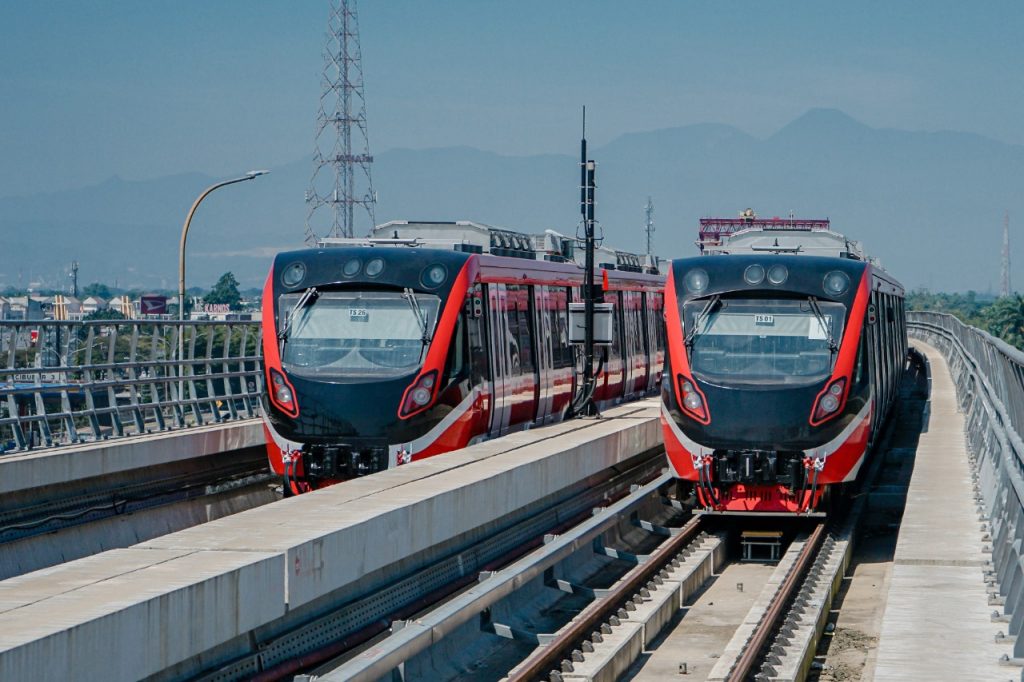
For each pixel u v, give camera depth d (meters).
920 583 14.58
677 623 18.08
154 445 22.44
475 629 15.37
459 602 14.45
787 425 21.92
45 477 19.53
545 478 21.55
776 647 14.91
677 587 18.77
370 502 16.23
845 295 22.69
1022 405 15.02
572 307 31.62
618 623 16.64
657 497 26.05
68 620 9.89
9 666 9.04
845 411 22.14
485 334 25.44
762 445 22.03
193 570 11.84
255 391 29.20
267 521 14.71
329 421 22.94
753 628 15.95
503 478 19.48
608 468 27.30
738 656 14.65
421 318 23.58
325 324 23.64
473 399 24.31
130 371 23.52
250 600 12.21
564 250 35.56
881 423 30.14
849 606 18.86
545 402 29.89
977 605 13.53
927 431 29.73
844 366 22.22
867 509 26.88
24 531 18.95
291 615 13.44
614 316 37.16
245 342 28.45
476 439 24.86
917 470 23.19
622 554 21.27
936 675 10.97
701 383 22.36
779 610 16.44
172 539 13.50
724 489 22.55
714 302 22.92
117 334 23.14
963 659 11.48
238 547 13.04
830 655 16.19
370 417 22.86
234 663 12.08
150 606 10.66
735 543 23.91
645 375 41.03
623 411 33.34
